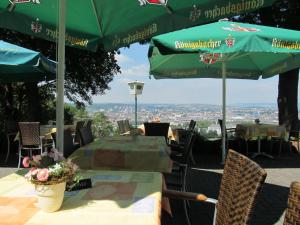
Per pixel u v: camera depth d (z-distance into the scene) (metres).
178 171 4.89
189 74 9.08
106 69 14.39
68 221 1.75
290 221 1.43
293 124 10.36
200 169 7.73
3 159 9.39
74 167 2.00
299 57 7.51
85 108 14.77
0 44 6.29
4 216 1.82
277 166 8.21
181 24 3.08
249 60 8.91
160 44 5.75
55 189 1.86
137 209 1.93
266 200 5.27
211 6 2.80
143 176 2.72
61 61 3.34
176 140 8.23
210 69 9.27
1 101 13.82
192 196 2.58
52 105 15.29
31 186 2.37
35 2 3.60
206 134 10.45
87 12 4.01
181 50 5.70
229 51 5.82
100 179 2.62
